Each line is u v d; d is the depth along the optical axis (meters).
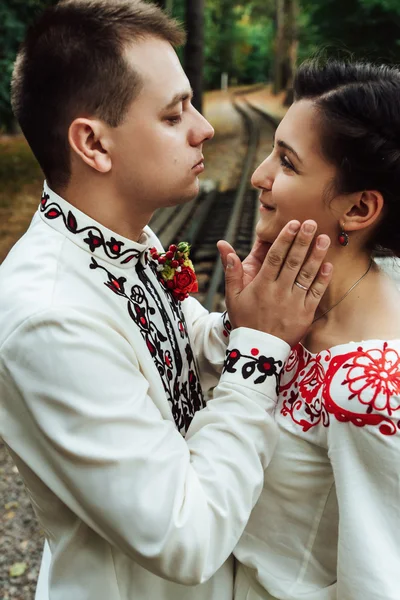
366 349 1.06
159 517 0.95
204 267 5.94
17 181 9.92
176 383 1.25
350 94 1.04
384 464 1.00
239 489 1.02
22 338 0.97
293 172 1.13
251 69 38.91
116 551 1.11
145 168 1.09
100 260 1.12
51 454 1.00
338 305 1.17
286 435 1.13
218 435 1.06
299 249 1.07
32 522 3.03
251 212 7.98
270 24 36.41
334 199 1.10
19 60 1.12
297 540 1.19
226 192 9.41
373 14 9.66
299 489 1.15
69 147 1.09
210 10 34.66
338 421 1.03
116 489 0.95
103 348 0.99
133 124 1.07
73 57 1.04
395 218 1.13
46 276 1.03
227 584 1.26
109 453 0.95
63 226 1.10
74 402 0.95
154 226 7.09
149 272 1.29
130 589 1.13
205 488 1.00
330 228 1.14
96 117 1.06
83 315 1.00
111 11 1.04
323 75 1.09
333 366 1.08
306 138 1.09
